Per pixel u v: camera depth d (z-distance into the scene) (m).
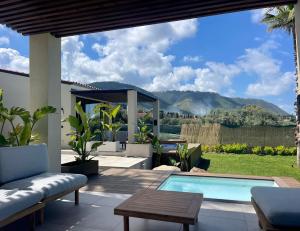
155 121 15.23
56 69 6.12
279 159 12.54
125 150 12.06
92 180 5.99
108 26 5.59
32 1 4.48
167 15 5.04
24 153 4.12
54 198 3.67
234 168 10.13
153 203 3.18
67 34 6.01
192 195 3.50
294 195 2.98
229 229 3.42
